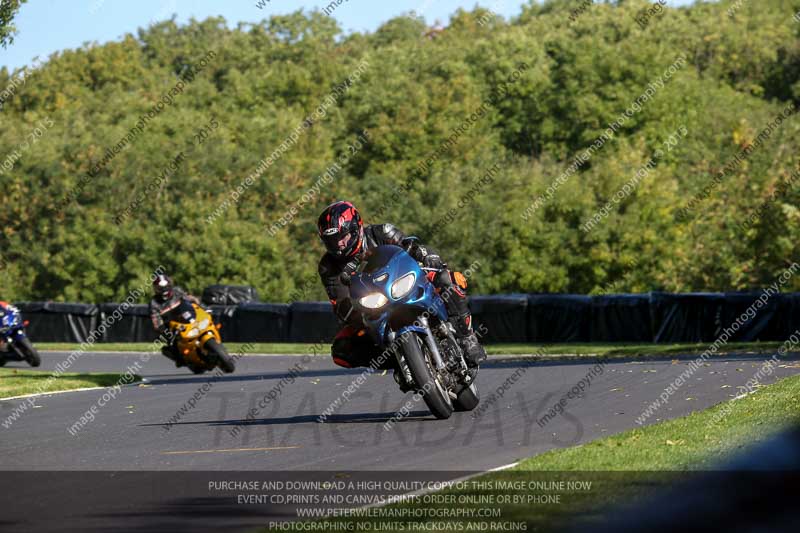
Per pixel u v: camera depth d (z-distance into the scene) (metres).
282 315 104.62
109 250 167.12
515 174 170.12
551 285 153.75
